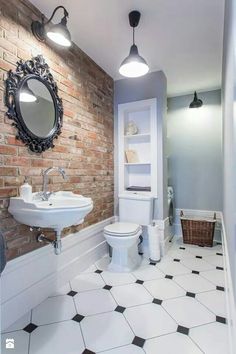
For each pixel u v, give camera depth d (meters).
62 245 1.94
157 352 1.22
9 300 1.45
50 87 1.79
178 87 3.17
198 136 3.36
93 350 1.24
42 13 1.73
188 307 1.62
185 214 3.41
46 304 1.66
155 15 1.75
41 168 1.73
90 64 2.38
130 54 1.74
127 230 2.20
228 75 1.54
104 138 2.66
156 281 2.00
